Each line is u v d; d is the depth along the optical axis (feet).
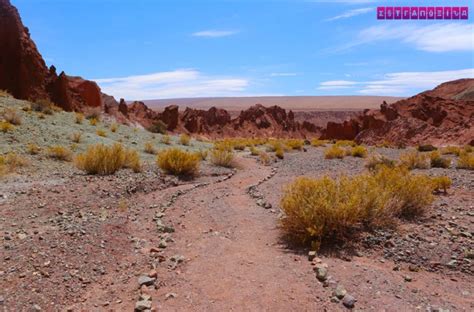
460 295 13.83
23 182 32.65
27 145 49.34
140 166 41.42
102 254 17.34
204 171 46.93
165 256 17.78
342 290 13.58
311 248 18.75
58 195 28.25
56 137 58.44
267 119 323.98
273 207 28.89
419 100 209.67
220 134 284.20
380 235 19.85
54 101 107.14
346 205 19.47
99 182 33.58
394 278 15.17
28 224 21.21
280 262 16.99
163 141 84.07
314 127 352.69
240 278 15.23
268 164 61.26
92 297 13.73
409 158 55.11
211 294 13.92
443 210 25.72
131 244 19.16
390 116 206.59
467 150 102.58
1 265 15.21
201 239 20.56
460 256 17.28
